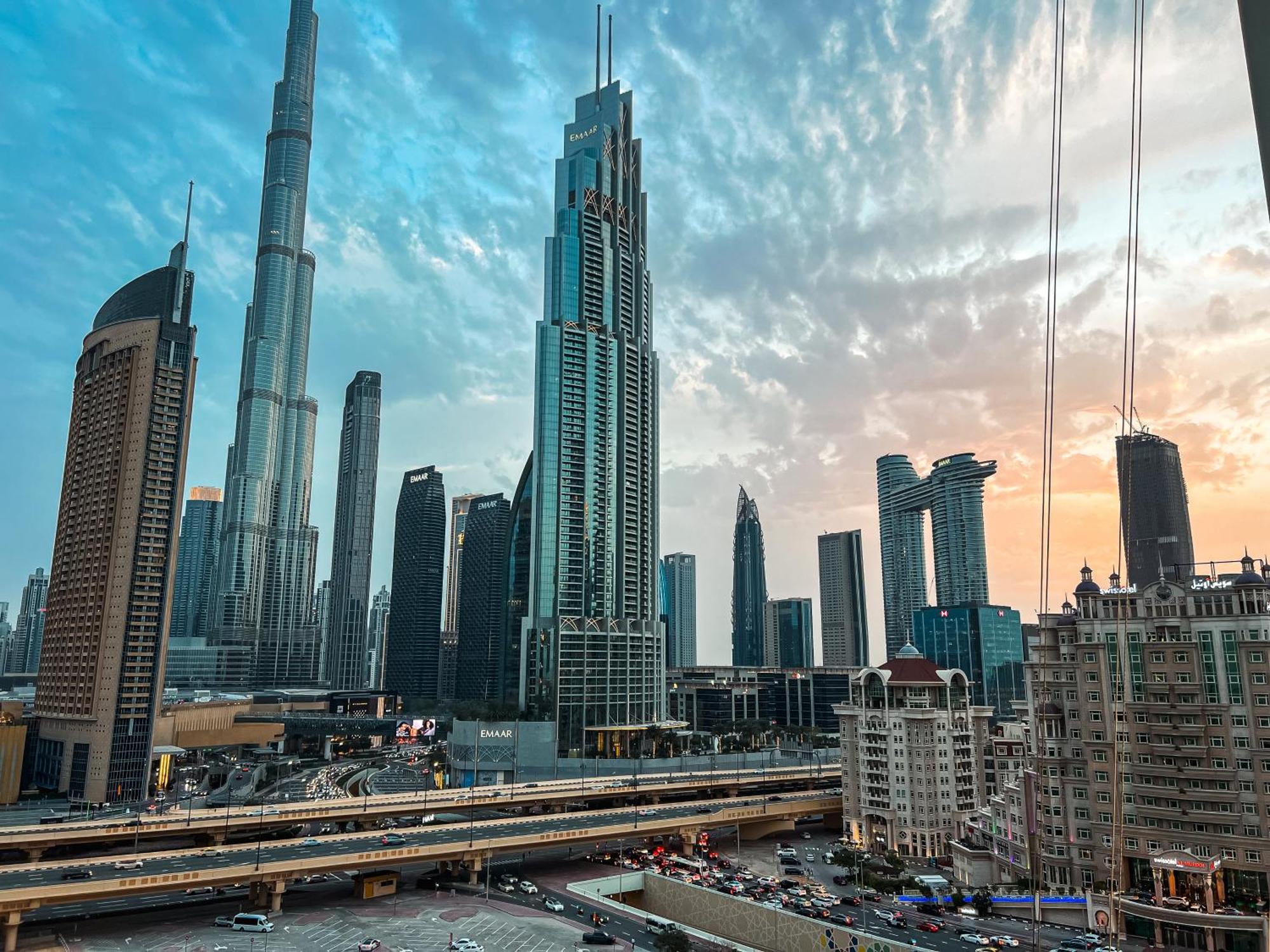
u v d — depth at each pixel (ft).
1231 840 530.27
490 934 504.84
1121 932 507.71
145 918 539.29
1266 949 456.04
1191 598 573.33
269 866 542.16
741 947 479.00
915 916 547.90
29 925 520.42
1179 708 559.38
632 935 501.97
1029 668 625.00
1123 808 570.05
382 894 596.70
